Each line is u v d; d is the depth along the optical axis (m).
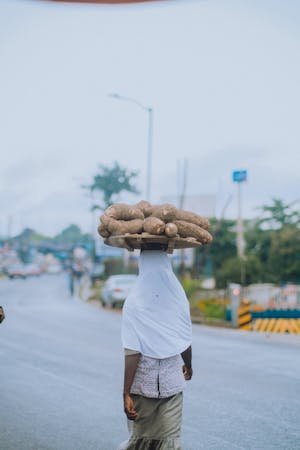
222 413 8.38
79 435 7.23
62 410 8.43
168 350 4.40
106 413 8.29
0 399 9.07
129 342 4.39
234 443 6.97
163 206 4.54
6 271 95.06
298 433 7.40
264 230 46.28
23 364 12.34
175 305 4.48
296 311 24.36
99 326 21.52
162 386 4.39
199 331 21.72
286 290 29.48
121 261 57.16
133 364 4.38
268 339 18.95
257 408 8.68
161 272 4.47
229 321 25.05
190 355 4.73
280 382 10.76
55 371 11.52
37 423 7.74
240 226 33.81
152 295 4.43
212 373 11.69
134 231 4.47
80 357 13.45
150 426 4.45
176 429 4.42
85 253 114.06
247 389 10.09
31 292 50.41
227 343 17.41
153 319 4.40
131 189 78.50
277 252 42.16
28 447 6.74
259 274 39.34
